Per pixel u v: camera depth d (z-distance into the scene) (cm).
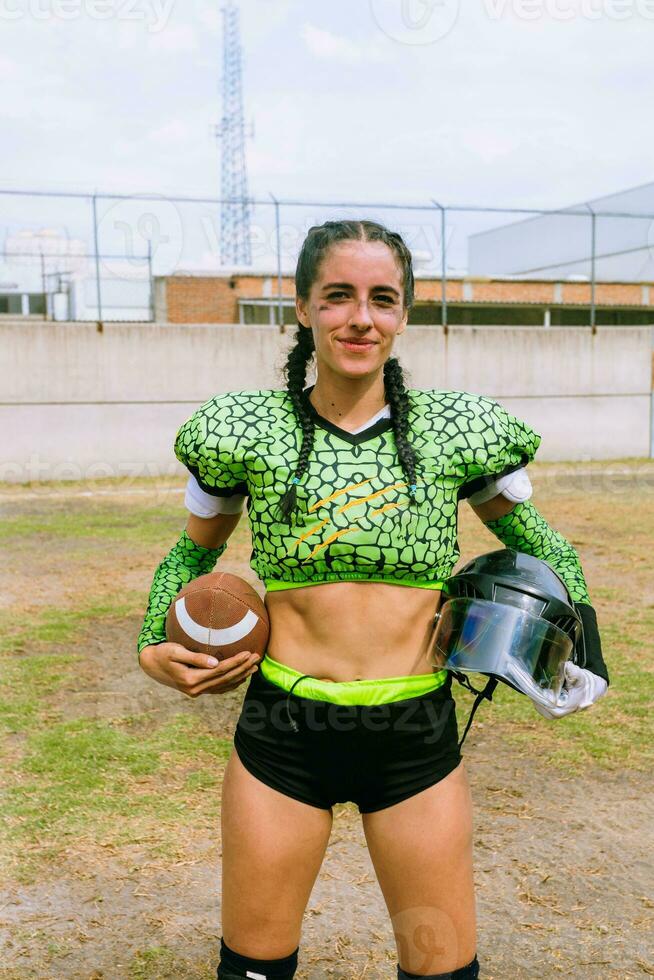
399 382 198
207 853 356
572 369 2086
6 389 1778
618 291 3194
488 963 287
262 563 198
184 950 294
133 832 371
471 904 193
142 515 1296
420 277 2152
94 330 1812
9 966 284
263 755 194
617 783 423
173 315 2544
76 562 945
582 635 207
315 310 189
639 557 961
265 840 190
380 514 187
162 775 427
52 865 345
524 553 222
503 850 360
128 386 1842
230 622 196
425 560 191
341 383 192
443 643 195
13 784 415
